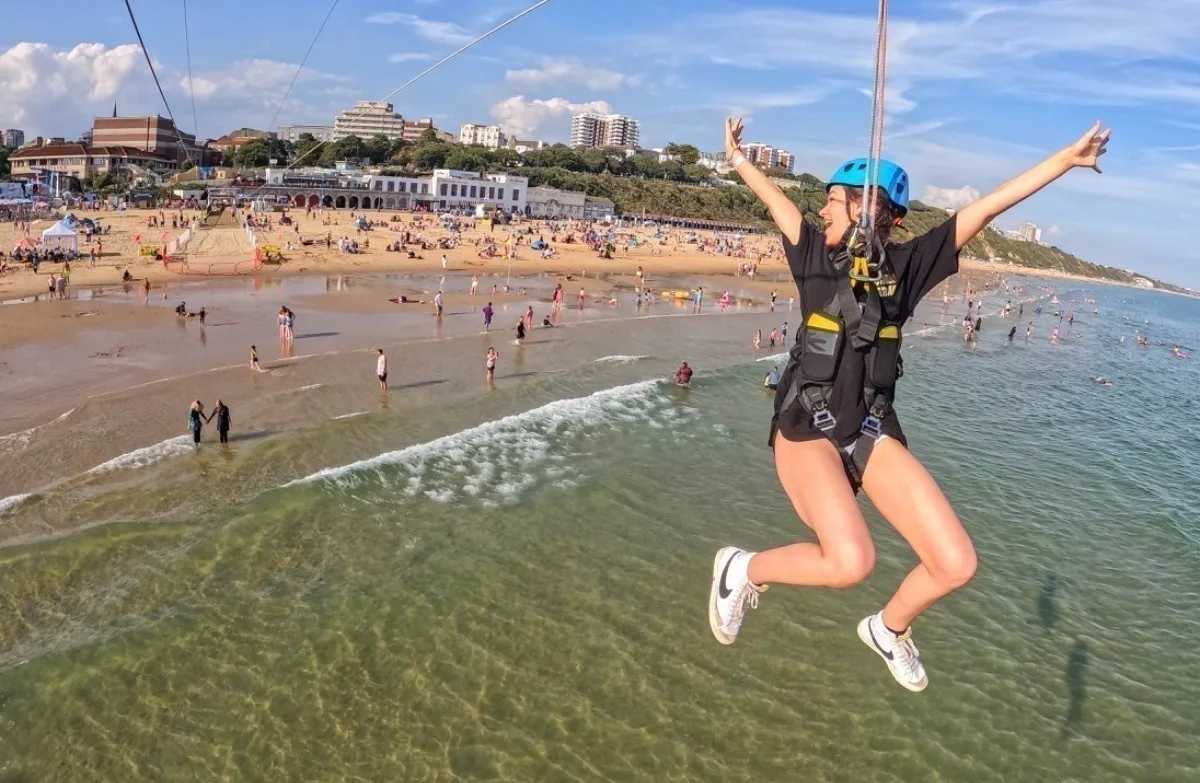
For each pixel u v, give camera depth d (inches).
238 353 1471.5
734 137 145.1
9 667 551.8
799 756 537.3
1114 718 599.5
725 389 1464.1
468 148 7042.3
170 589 661.3
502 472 959.0
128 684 550.9
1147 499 1083.9
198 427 986.7
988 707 598.5
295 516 791.7
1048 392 1835.6
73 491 839.1
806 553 121.6
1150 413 1737.2
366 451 1010.1
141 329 1625.2
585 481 951.6
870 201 120.3
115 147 6373.0
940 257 126.4
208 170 6102.4
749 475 1018.1
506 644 628.1
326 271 2726.4
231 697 549.0
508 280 2901.1
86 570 681.0
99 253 2645.2
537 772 508.4
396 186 5531.5
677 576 748.0
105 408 1114.1
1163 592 808.9
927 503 116.1
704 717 565.6
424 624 642.8
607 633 651.5
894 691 604.7
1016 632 706.8
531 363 1576.0
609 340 1910.7
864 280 121.1
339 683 571.8
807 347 124.2
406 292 2405.3
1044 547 893.8
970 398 1653.5
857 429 121.5
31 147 6766.7
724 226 7332.7
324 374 1362.0
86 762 488.4
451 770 505.7
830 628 679.7
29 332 1537.9
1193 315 6904.5
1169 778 543.2
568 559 762.2
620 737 542.6
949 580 114.4
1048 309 4407.0
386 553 745.0
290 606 651.5
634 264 3897.6
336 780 491.5
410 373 1413.6
